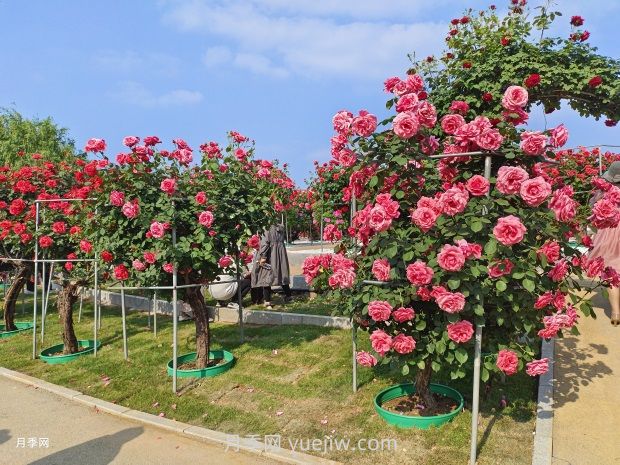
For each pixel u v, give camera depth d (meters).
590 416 3.55
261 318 7.42
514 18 5.62
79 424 4.13
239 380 4.89
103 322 8.20
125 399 4.59
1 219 7.07
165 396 4.58
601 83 5.30
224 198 5.08
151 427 4.04
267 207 5.54
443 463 3.12
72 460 3.47
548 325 3.08
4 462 3.46
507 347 3.34
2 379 5.53
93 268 6.18
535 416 3.68
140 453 3.55
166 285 5.13
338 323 6.72
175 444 3.69
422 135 3.46
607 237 5.35
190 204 4.98
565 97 5.72
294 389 4.55
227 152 5.40
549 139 3.32
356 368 4.55
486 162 3.26
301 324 7.04
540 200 2.84
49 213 6.55
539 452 3.08
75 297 6.35
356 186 3.84
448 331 3.11
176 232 4.92
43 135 22.44
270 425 3.86
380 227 3.14
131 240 4.89
